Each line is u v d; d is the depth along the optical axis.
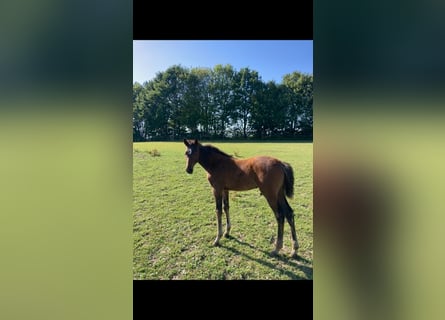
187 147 3.90
